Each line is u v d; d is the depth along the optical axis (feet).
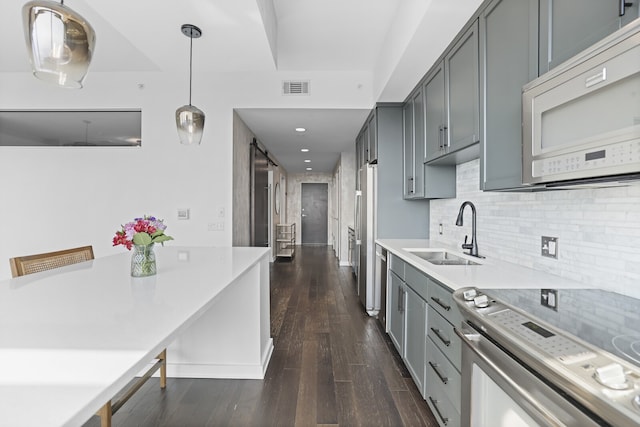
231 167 11.69
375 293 11.34
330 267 20.17
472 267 5.94
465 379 3.95
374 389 6.71
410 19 6.97
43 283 4.51
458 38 6.77
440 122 7.83
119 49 10.03
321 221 32.83
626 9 2.97
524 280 4.85
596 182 3.47
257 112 12.18
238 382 6.98
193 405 6.16
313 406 6.13
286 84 11.71
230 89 11.69
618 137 2.77
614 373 2.03
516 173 4.75
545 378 2.57
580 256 4.72
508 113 4.99
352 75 11.77
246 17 6.73
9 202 11.71
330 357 8.13
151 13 6.58
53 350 2.39
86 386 1.92
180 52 8.26
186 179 11.67
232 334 7.21
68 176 11.68
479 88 5.86
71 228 11.68
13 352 2.35
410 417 5.82
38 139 11.98
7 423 1.57
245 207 13.79
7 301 3.64
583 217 4.67
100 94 11.68
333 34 9.34
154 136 11.65
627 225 4.00
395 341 8.38
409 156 10.55
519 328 2.99
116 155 11.68
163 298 3.77
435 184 9.24
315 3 7.93
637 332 2.79
